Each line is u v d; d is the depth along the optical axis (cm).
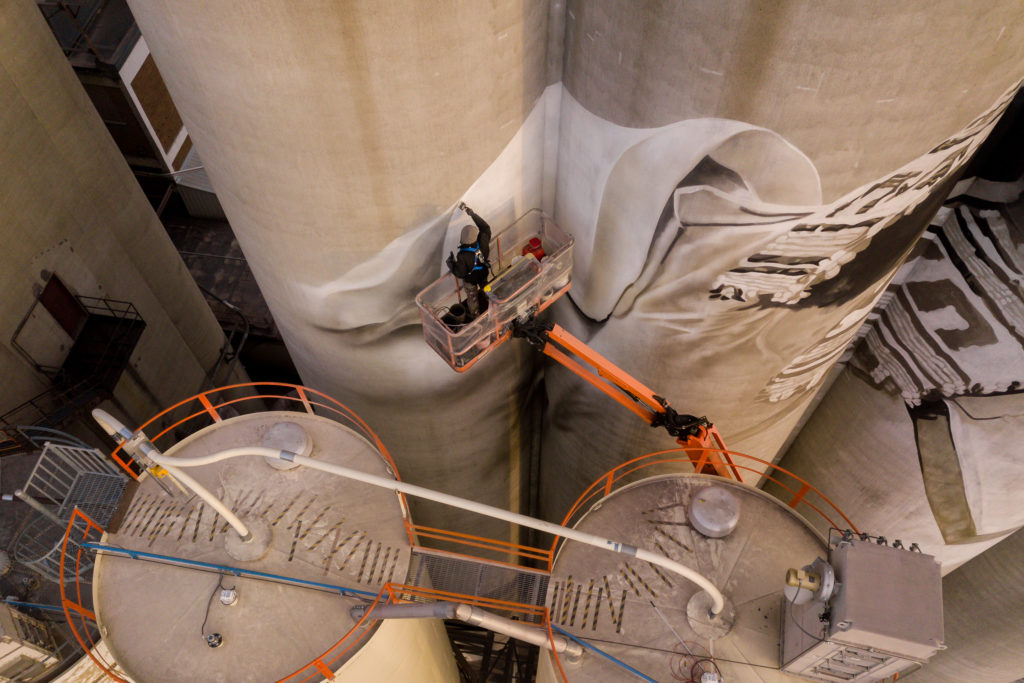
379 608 1149
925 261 1825
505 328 1520
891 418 2027
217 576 1304
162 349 2702
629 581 1280
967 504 1945
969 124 1130
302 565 1318
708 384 1688
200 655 1235
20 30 1947
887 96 1040
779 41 994
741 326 1504
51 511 1659
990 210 1603
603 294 1617
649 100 1177
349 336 1677
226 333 3506
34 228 2075
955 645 2389
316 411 2250
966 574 2245
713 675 1123
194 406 2984
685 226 1323
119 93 3309
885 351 1992
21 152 1995
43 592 1571
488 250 1372
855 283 1445
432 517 2530
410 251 1471
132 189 2559
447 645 1850
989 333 1688
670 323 1545
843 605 995
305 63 1094
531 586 1336
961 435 1855
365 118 1187
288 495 1392
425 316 1416
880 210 1257
